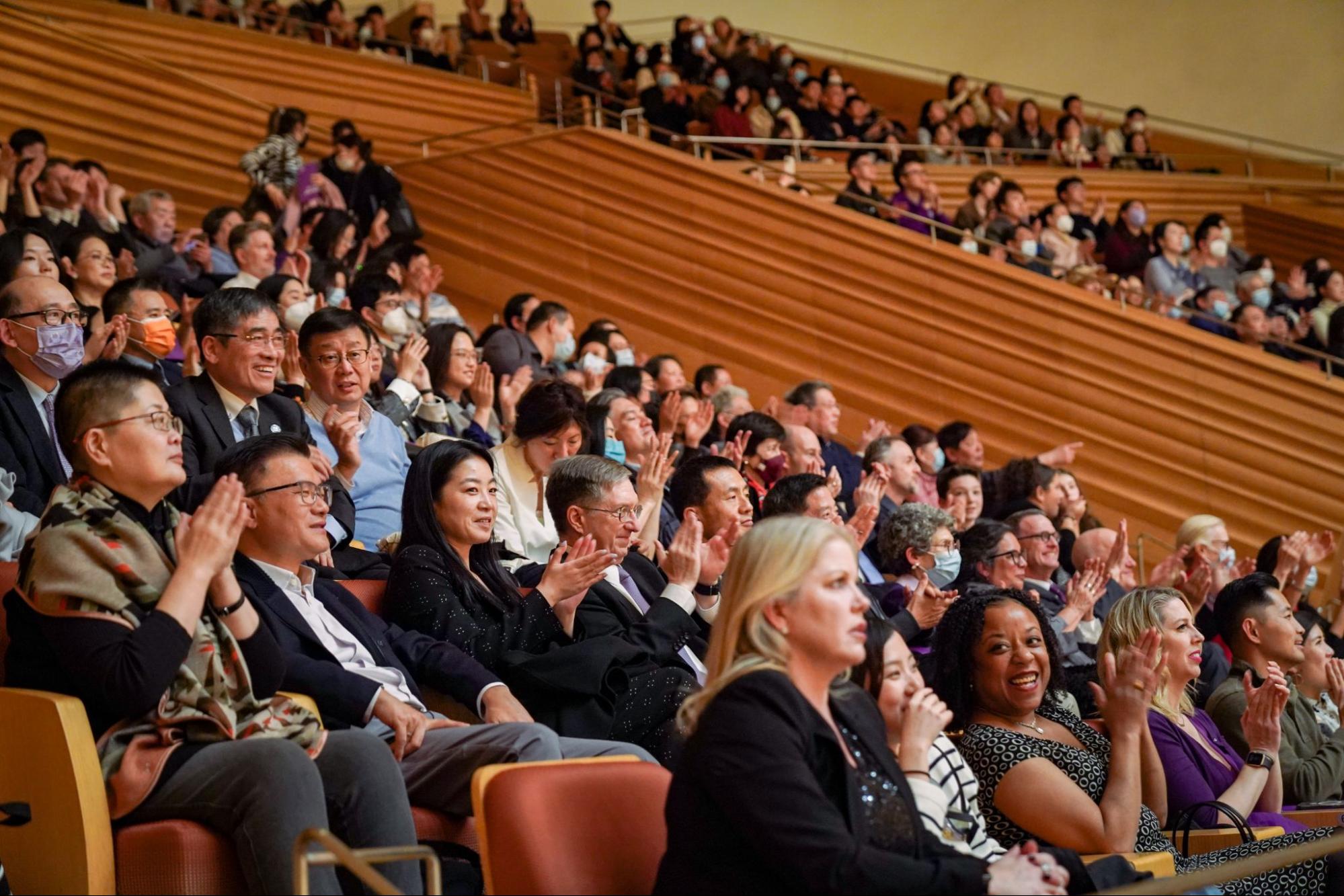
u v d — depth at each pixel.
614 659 3.87
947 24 17.36
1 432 4.23
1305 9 16.11
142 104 11.38
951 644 3.90
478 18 15.31
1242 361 10.02
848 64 17.41
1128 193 14.41
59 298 4.31
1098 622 6.09
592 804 2.79
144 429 3.10
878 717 2.79
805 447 6.57
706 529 4.98
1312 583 6.96
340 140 10.39
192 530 2.99
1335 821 4.60
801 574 2.61
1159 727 4.39
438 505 4.02
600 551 4.23
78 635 2.86
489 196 11.71
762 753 2.43
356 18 14.76
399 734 3.36
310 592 3.64
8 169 7.50
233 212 8.74
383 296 7.18
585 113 11.97
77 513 3.00
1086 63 16.88
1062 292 10.34
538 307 8.67
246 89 12.35
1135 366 10.18
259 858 2.82
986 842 3.31
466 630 3.84
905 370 10.63
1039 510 6.60
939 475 6.98
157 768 2.89
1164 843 3.88
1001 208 11.44
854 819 2.50
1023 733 3.78
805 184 11.98
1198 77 16.45
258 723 3.02
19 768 2.95
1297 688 5.24
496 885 2.69
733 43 16.11
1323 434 9.86
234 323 4.62
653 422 7.04
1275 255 14.67
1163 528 10.08
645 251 11.27
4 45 10.80
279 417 4.77
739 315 11.02
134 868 2.87
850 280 10.77
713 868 2.45
